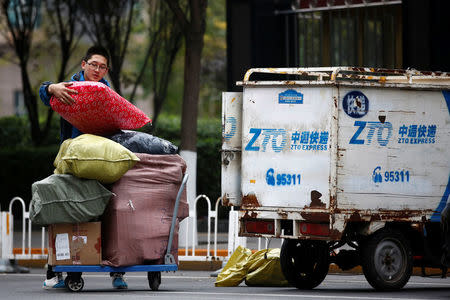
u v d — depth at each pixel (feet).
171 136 153.07
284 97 59.26
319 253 63.05
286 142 59.11
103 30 134.21
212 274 76.74
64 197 56.29
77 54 193.88
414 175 60.18
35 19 148.15
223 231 118.32
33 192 57.00
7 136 161.07
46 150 137.90
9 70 279.28
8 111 278.46
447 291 61.52
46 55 184.24
